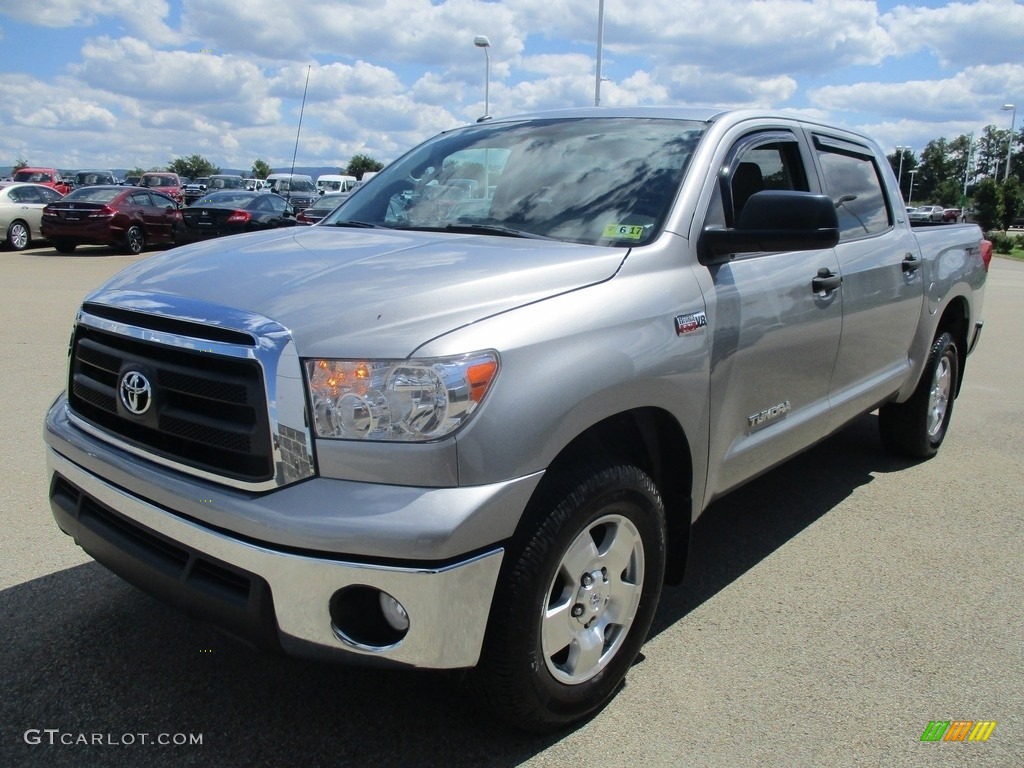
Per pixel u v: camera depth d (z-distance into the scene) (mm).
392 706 2760
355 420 2145
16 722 2627
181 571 2369
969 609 3521
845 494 4887
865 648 3195
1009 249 41250
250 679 2883
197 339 2322
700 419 2949
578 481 2426
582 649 2588
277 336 2213
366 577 2107
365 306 2311
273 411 2182
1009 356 9703
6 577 3525
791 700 2854
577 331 2455
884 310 4363
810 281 3609
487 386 2207
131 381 2494
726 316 3041
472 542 2158
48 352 7953
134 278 2803
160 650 3037
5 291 12172
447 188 3574
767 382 3389
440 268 2564
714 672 3014
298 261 2721
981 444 5965
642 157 3291
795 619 3410
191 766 2455
